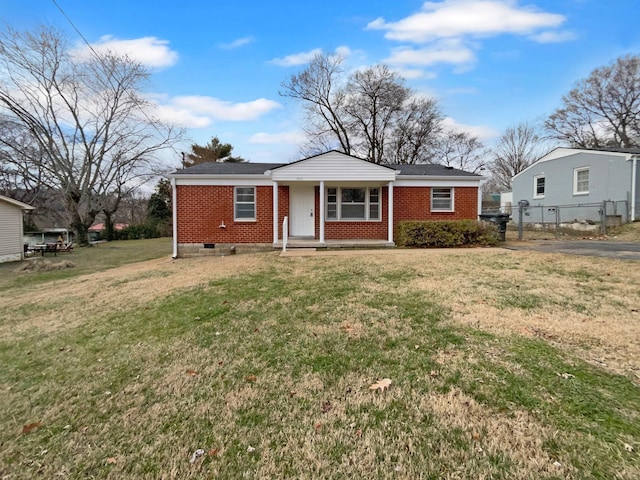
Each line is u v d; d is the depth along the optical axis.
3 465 1.98
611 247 9.41
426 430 2.05
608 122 26.42
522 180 19.69
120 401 2.61
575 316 3.82
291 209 12.80
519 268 6.60
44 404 2.64
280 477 1.77
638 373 2.55
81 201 23.89
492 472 1.71
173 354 3.40
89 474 1.87
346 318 4.08
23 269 11.59
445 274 6.27
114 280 7.88
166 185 31.72
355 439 2.01
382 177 11.47
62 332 4.38
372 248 11.12
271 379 2.77
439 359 2.92
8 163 21.56
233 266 8.45
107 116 23.30
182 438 2.12
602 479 1.62
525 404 2.23
